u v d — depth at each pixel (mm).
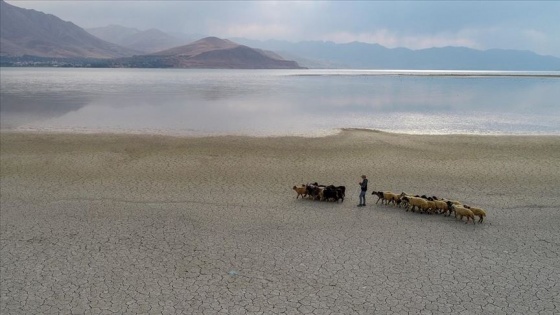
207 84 133000
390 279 14234
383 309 12555
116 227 18656
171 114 56000
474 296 13219
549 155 31438
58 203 21703
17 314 12344
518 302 12891
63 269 14945
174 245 16844
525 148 33812
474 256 15875
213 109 62281
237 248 16562
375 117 54688
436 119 52750
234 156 31547
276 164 29516
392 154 32031
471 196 22875
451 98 84312
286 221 19406
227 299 13070
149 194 23203
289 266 15125
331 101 77188
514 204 21531
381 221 19422
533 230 18266
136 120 50188
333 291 13516
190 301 12969
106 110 59656
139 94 88875
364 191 21297
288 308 12609
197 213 20391
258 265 15211
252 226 18812
